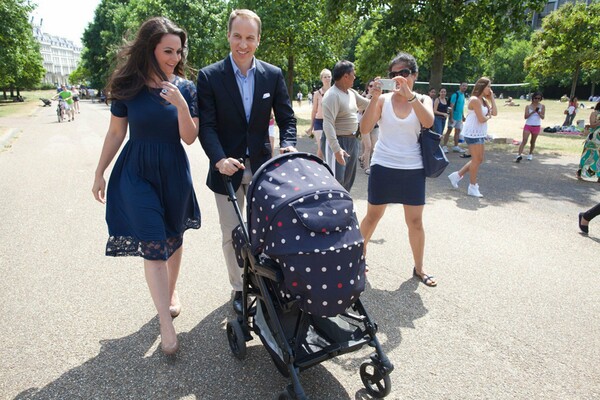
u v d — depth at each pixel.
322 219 2.36
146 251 2.88
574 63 20.91
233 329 2.93
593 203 7.05
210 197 7.05
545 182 8.55
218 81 3.24
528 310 3.70
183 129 2.92
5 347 3.05
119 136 3.08
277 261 2.43
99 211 6.16
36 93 80.25
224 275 4.24
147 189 2.95
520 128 19.70
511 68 68.44
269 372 2.87
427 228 5.69
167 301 2.99
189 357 3.00
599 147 8.41
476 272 4.41
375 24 14.53
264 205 2.49
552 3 67.19
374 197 4.09
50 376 2.77
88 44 57.69
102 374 2.80
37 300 3.70
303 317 2.56
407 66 3.70
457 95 12.11
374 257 4.73
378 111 3.91
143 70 2.92
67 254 4.65
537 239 5.36
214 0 29.88
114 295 3.81
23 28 25.53
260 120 3.38
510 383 2.80
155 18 2.93
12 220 5.74
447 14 11.91
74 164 9.64
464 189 7.86
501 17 12.25
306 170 2.60
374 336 2.65
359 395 2.68
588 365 2.99
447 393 2.70
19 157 10.55
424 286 4.09
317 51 18.97
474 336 3.31
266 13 18.38
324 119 4.48
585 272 4.45
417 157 3.92
